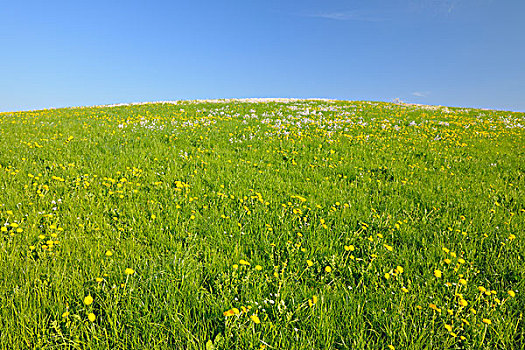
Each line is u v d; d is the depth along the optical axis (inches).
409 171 329.7
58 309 105.6
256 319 96.9
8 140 365.4
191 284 122.9
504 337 103.0
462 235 179.0
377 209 223.8
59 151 326.0
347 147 424.8
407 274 138.5
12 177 236.8
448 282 130.3
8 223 163.2
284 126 559.5
